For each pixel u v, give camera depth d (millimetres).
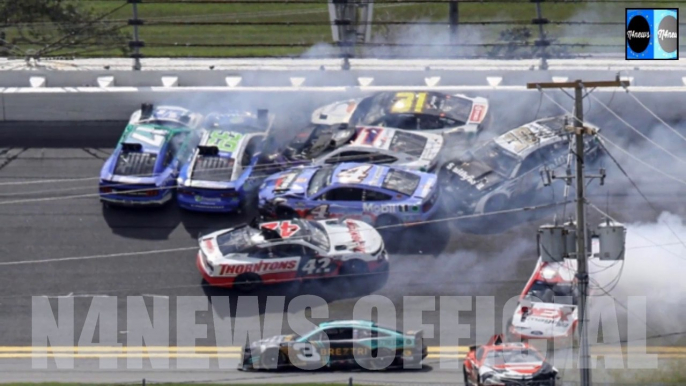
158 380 79125
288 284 93625
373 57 125688
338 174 100625
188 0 120250
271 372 81812
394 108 109500
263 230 94312
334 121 111312
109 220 104625
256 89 119688
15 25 130500
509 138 105250
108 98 120188
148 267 97938
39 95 120125
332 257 93062
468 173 102500
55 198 108062
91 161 113812
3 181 110750
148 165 104875
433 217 101688
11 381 79625
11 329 90188
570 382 79062
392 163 104062
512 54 132000
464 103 110562
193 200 103312
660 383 78500
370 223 98875
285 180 102188
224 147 105688
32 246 101250
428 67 123938
